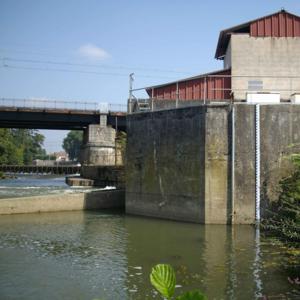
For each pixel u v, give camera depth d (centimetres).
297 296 939
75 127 5591
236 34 2509
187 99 2508
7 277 1106
